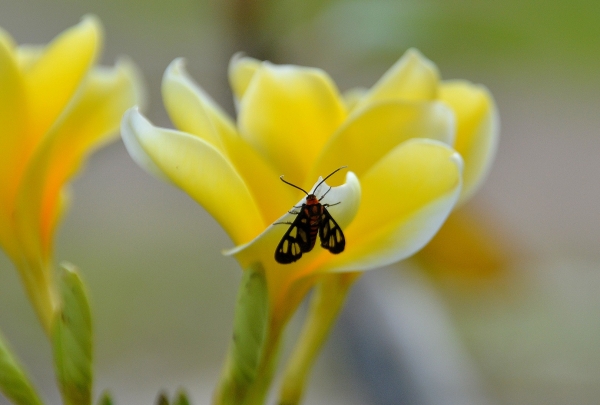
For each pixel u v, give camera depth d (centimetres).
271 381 67
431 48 80
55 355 65
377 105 63
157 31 85
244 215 62
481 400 81
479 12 79
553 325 107
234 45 82
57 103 66
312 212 61
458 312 92
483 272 79
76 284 64
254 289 62
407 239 62
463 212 78
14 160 66
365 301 77
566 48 79
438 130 63
